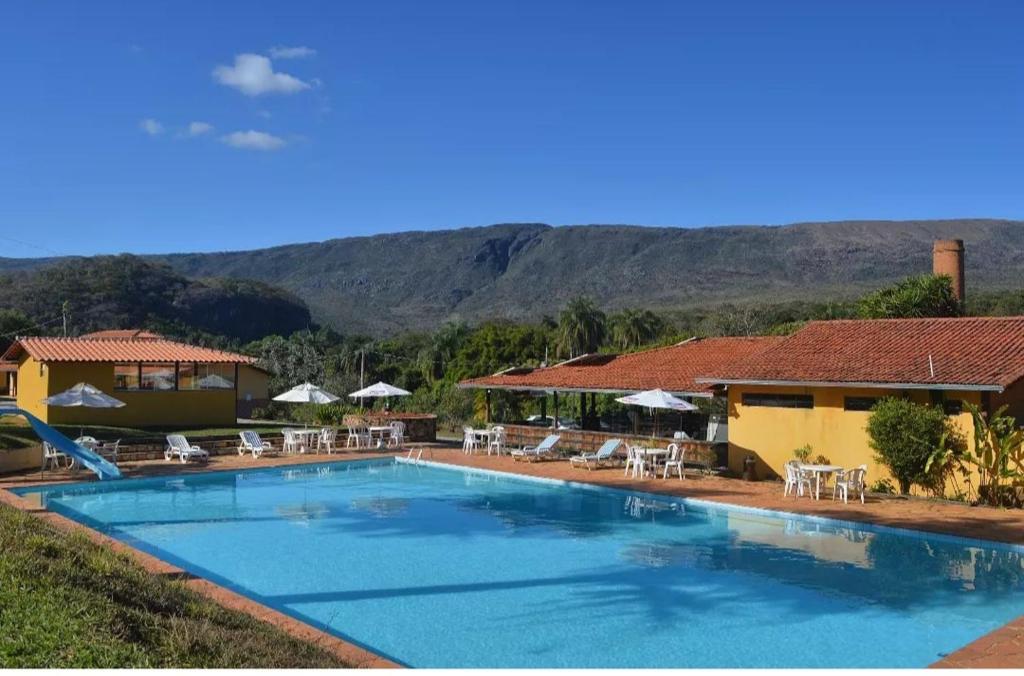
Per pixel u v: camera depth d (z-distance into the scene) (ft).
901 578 44.09
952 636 34.83
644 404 79.10
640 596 40.86
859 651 32.96
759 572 45.44
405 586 42.70
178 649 23.59
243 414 173.88
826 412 71.31
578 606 39.27
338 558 48.91
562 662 31.78
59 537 36.35
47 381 104.58
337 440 104.68
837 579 43.96
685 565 47.11
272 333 498.69
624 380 91.25
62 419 104.68
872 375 66.54
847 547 51.34
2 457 77.00
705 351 95.20
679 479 75.92
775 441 74.74
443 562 47.93
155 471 81.10
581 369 102.22
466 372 189.37
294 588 42.22
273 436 105.81
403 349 279.69
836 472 66.39
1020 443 59.98
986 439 60.64
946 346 69.10
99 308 377.30
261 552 50.37
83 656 21.38
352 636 34.81
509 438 102.01
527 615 37.78
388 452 99.96
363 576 44.75
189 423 115.24
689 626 36.24
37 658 20.92
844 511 59.21
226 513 63.77
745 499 64.95
